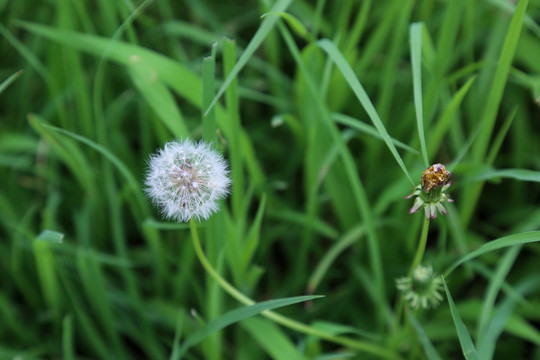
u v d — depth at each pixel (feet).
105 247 2.29
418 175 2.02
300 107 2.18
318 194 2.27
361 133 2.24
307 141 2.20
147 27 2.44
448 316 2.10
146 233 2.08
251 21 2.49
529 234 1.64
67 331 1.91
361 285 2.23
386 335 2.07
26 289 2.19
